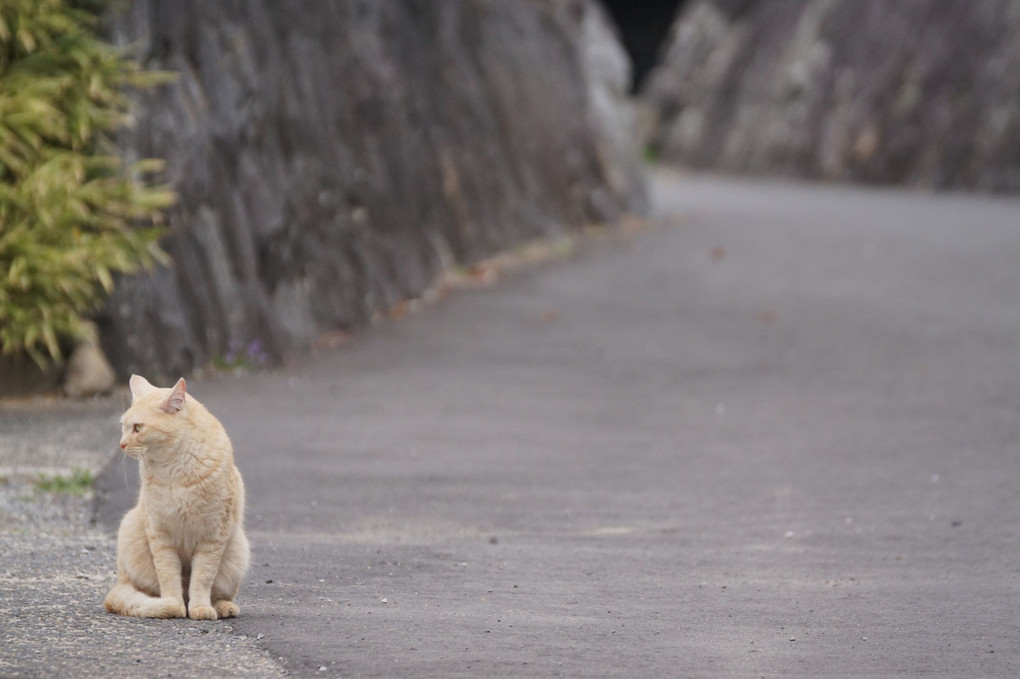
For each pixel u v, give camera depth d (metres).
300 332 51.03
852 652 18.48
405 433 38.69
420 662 17.34
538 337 55.44
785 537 27.66
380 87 62.03
